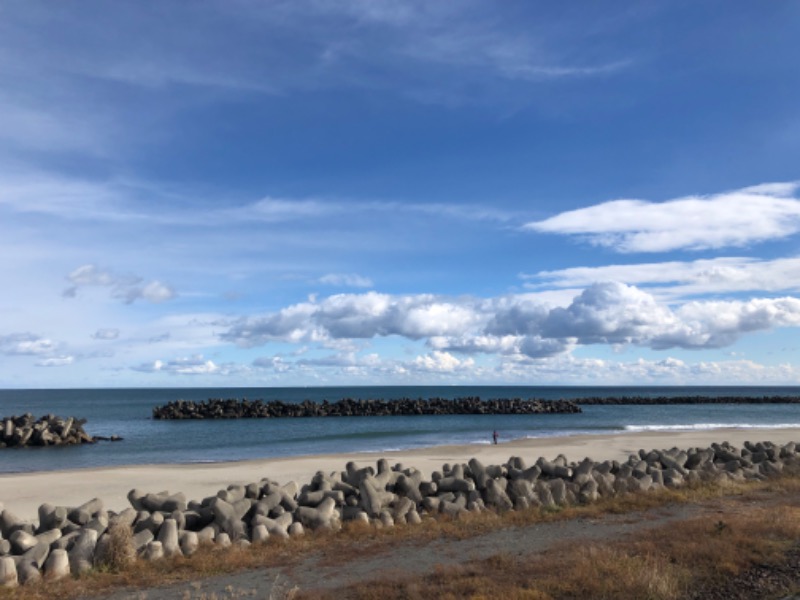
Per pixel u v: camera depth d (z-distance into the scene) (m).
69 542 10.79
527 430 58.84
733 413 94.12
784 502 14.17
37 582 9.48
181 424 69.75
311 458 32.03
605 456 30.53
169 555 10.85
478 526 12.59
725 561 8.77
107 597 8.80
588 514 13.43
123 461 37.28
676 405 122.75
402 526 12.85
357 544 11.41
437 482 15.30
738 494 15.68
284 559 10.52
